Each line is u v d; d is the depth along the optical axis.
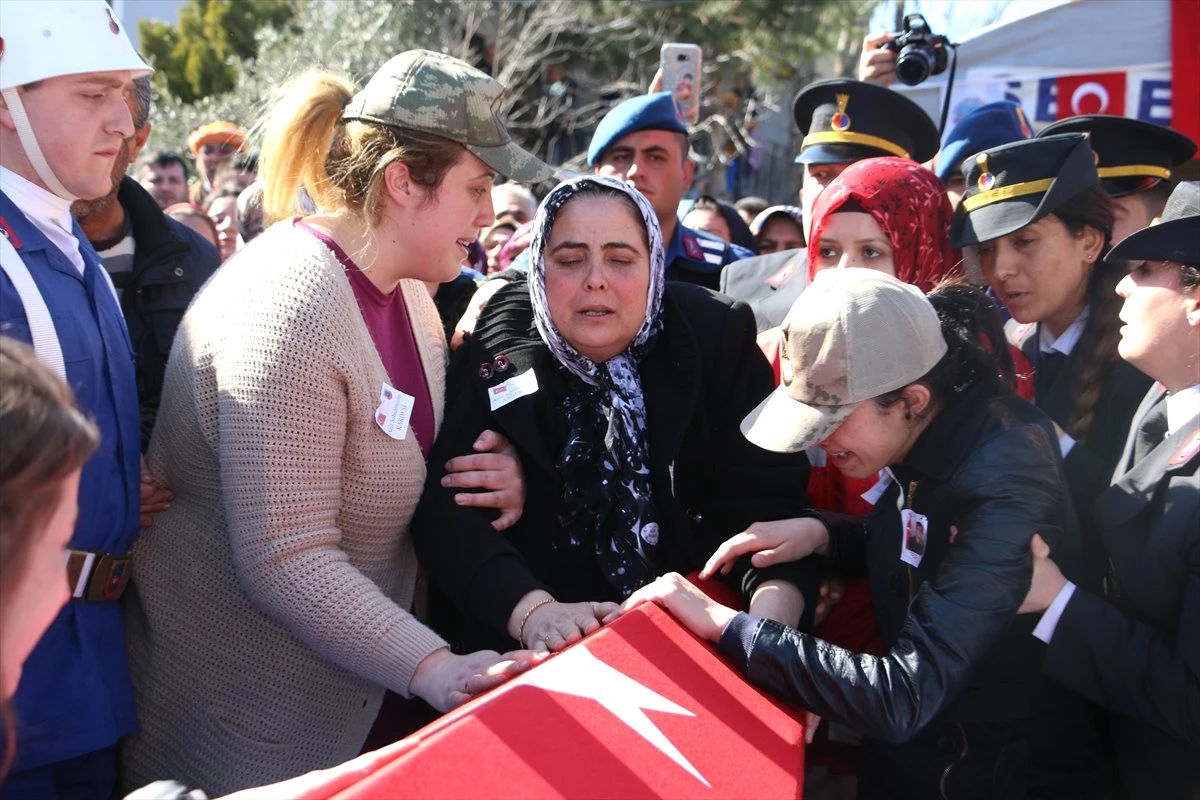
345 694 2.12
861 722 1.75
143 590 2.12
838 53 15.34
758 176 16.42
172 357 2.09
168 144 10.45
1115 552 2.08
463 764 1.30
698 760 1.52
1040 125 5.16
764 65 14.16
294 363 1.90
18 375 1.06
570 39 14.24
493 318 2.39
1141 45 4.97
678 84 5.37
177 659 2.10
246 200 4.14
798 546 2.20
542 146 14.23
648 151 4.11
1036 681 2.06
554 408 2.29
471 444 2.26
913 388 1.88
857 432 1.91
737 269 3.71
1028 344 2.92
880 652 2.28
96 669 1.90
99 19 1.90
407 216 2.05
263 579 1.90
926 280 2.84
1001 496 1.84
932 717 1.74
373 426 2.04
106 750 1.98
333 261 2.01
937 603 1.80
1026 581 1.82
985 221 2.74
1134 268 2.14
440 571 2.13
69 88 1.86
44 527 1.07
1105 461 2.50
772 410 1.98
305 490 1.91
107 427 1.97
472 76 2.06
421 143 1.99
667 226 4.25
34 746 1.76
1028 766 2.08
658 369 2.32
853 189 2.79
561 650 1.85
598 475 2.23
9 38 1.82
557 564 2.25
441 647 1.90
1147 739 2.07
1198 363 2.03
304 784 1.32
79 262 2.03
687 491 2.35
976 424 1.92
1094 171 2.75
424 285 2.39
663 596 1.94
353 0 11.41
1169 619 1.97
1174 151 3.51
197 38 12.75
